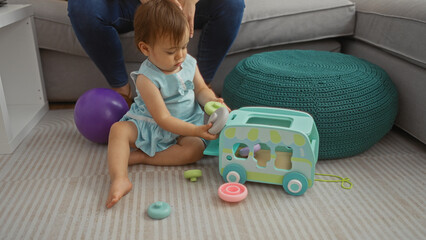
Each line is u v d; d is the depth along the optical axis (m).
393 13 1.39
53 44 1.56
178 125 1.07
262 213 0.94
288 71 1.22
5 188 1.04
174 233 0.86
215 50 1.50
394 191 1.03
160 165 1.18
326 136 1.13
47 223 0.89
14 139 1.28
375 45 1.51
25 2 1.54
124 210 0.95
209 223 0.90
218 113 1.03
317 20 1.66
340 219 0.91
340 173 1.13
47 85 1.66
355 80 1.18
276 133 0.98
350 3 1.66
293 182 1.00
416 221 0.90
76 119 1.27
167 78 1.11
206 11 1.44
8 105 1.61
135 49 1.58
